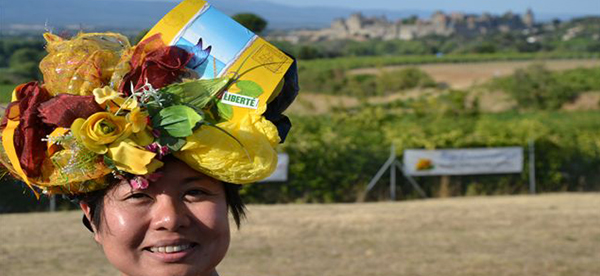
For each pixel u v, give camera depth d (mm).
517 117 29156
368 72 54969
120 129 1614
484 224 12469
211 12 1811
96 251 10297
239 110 1731
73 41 1738
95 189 1751
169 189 1717
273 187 16031
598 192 17828
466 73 56312
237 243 10773
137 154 1609
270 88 1761
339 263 9773
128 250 1744
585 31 141875
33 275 8977
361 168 16703
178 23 1785
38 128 1689
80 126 1591
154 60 1694
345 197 16484
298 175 16203
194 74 1752
